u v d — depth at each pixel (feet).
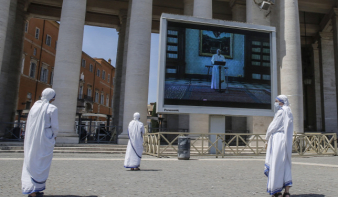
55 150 42.37
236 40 42.39
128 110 49.29
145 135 47.06
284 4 54.70
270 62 43.16
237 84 41.24
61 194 14.64
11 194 14.32
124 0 78.23
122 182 18.54
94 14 82.69
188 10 63.00
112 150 45.21
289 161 14.39
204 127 49.73
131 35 51.39
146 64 50.65
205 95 39.81
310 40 88.58
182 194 15.10
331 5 73.15
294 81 51.55
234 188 17.12
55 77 47.44
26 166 13.07
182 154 36.14
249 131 54.34
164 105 38.29
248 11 57.16
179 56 39.83
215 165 29.94
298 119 50.37
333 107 80.38
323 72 81.82
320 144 47.50
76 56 48.62
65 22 48.93
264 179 20.84
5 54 61.05
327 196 15.15
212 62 40.75
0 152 40.42
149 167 27.48
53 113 13.83
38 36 116.47
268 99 42.27
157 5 77.61
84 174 21.86
